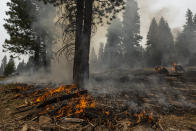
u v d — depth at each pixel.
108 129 2.12
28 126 2.17
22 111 2.92
